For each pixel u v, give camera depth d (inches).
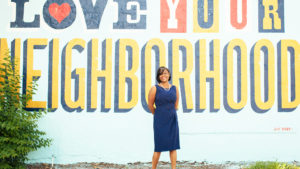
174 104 158.6
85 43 197.3
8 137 162.6
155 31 197.9
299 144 193.9
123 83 196.1
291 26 198.1
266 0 198.7
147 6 198.7
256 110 195.0
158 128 154.2
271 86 196.1
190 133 194.5
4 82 187.6
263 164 175.3
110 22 198.2
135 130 194.4
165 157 193.8
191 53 197.3
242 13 198.4
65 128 193.6
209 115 195.0
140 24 198.2
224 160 193.6
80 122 194.1
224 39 197.8
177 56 197.2
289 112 195.2
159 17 198.4
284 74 196.7
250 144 193.9
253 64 196.9
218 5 198.8
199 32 197.9
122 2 199.0
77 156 193.0
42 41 196.7
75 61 196.5
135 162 193.3
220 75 196.4
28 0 197.6
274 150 193.8
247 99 195.5
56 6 198.2
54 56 196.2
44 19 197.6
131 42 197.6
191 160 193.8
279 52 197.5
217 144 194.1
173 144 154.2
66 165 189.0
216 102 195.5
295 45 197.5
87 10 198.7
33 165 187.6
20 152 164.2
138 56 197.2
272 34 197.8
